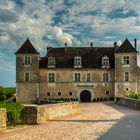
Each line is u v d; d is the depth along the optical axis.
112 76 52.00
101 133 15.18
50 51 53.88
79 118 23.59
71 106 27.91
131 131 15.66
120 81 50.97
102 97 51.69
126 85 50.91
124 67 51.03
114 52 52.91
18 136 14.46
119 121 20.47
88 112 29.53
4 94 55.97
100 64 52.38
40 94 51.38
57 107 24.50
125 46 51.72
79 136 14.31
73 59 52.62
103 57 52.53
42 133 15.44
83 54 53.53
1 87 58.25
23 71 50.97
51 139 13.54
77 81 51.69
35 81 50.91
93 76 51.91
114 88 51.44
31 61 51.06
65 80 51.66
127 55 51.06
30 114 19.81
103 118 23.19
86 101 51.59
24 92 50.84
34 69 51.03
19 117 19.89
